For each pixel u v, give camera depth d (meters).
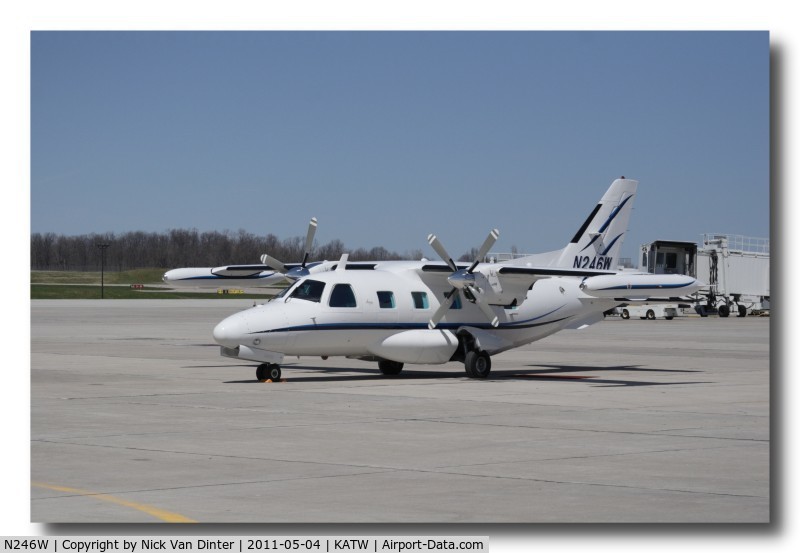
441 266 30.36
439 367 35.69
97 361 36.88
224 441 17.47
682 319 84.12
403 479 14.08
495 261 35.34
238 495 12.99
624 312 85.19
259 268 37.81
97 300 110.94
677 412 21.95
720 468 15.00
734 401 24.30
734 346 49.41
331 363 37.25
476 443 17.34
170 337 52.56
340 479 14.05
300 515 11.96
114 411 21.75
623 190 36.59
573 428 19.31
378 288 29.61
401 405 23.09
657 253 82.25
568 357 41.59
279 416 20.97
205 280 37.84
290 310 28.06
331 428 19.16
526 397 25.00
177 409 22.14
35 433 18.34
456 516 11.92
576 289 34.06
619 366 36.66
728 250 85.38
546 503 12.61
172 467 14.91
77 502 12.55
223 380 29.42
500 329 32.03
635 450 16.66
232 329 27.22
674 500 12.80
